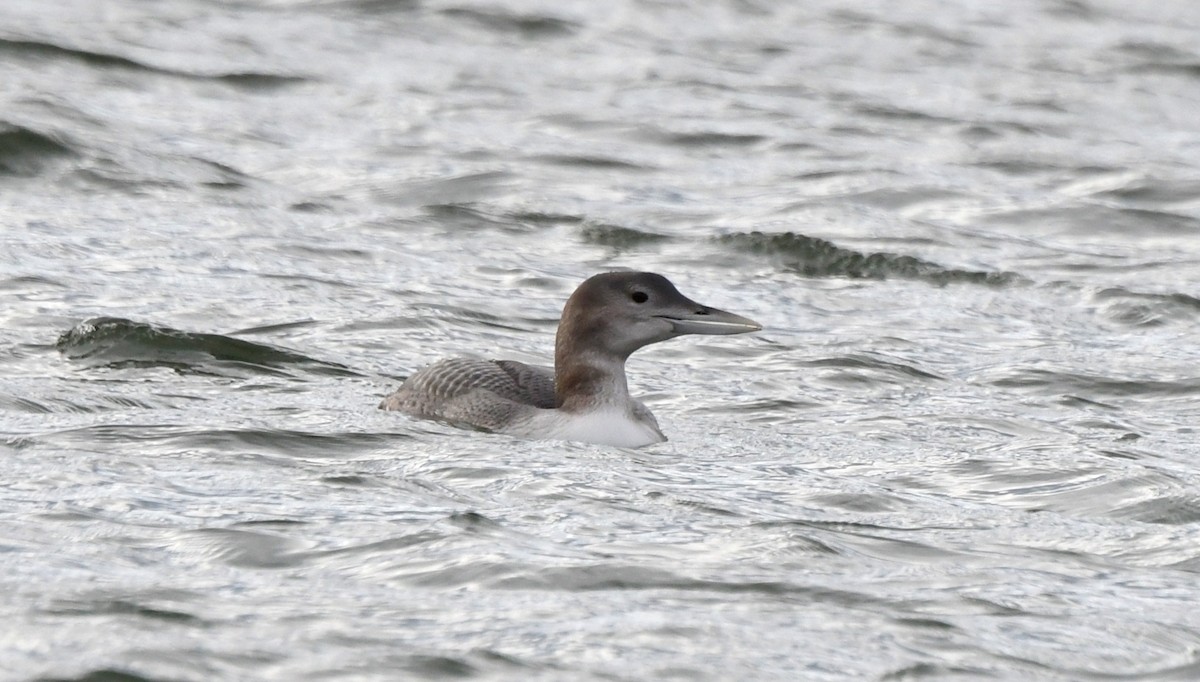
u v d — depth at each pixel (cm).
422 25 3269
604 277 1336
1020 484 1169
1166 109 3006
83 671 758
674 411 1409
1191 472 1216
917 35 3516
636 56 3162
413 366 1514
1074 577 952
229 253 1856
